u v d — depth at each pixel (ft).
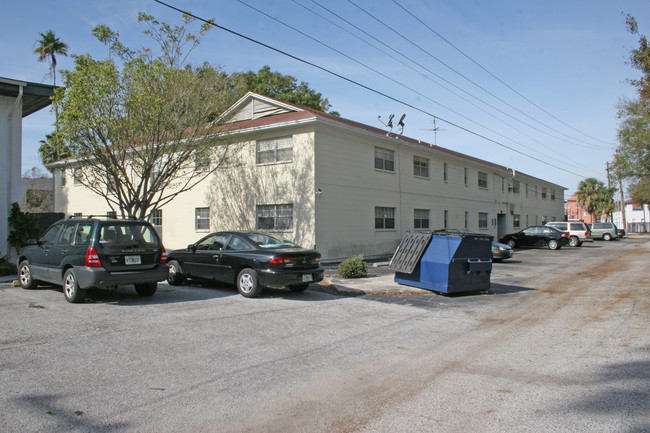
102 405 13.37
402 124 72.54
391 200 72.23
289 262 31.45
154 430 11.85
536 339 21.50
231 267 32.86
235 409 13.24
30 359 17.40
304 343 20.51
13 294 31.12
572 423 12.27
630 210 250.16
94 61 45.29
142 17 47.44
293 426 12.17
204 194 69.56
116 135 47.47
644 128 116.57
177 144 51.26
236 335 21.58
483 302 31.83
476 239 35.17
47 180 133.90
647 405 13.46
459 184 93.97
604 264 59.16
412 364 17.62
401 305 30.48
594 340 21.22
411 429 11.98
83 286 27.07
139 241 29.07
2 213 41.65
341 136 62.49
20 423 12.09
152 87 47.50
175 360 17.66
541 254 78.23
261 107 67.67
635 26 35.22
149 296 31.40
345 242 62.28
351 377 16.11
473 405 13.57
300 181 58.70
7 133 42.27
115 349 18.88
